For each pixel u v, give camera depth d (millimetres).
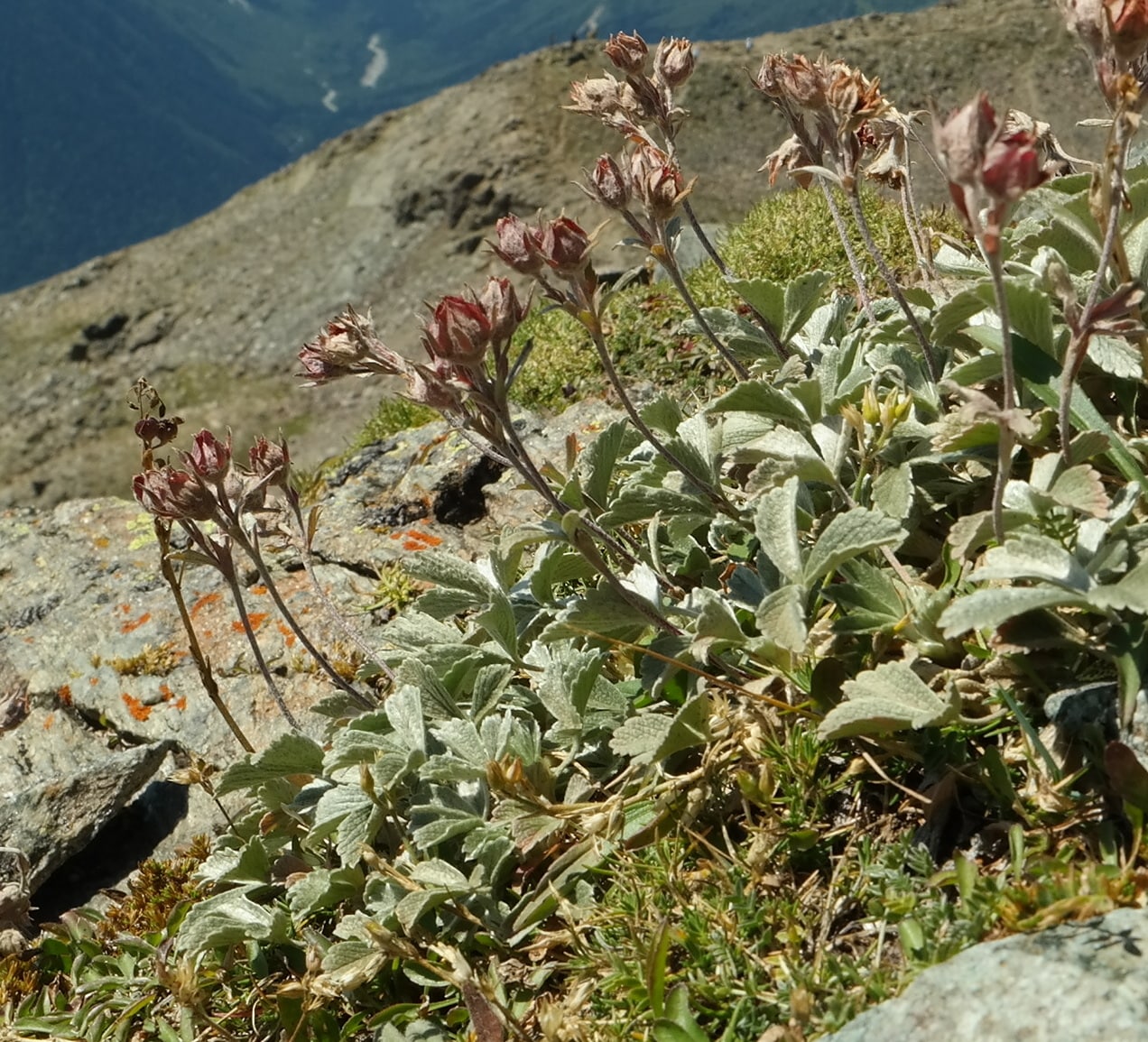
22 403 11383
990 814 293
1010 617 289
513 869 343
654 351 775
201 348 11406
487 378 317
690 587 391
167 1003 381
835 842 308
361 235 11555
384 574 567
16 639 614
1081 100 8477
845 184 355
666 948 278
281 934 360
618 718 353
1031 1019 231
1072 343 286
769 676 333
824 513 362
